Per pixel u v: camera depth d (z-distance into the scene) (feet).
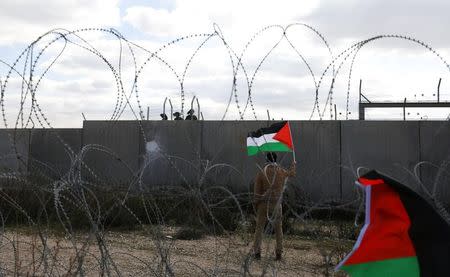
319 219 24.91
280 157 46.91
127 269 19.04
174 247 22.90
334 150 47.55
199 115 19.93
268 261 17.02
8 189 22.47
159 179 49.03
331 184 45.93
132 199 28.19
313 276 18.93
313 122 48.01
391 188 9.40
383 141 47.37
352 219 25.02
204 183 22.58
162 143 51.24
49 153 52.60
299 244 25.32
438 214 9.11
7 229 21.90
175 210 24.34
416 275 8.90
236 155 49.06
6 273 17.56
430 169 45.50
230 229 26.13
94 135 53.16
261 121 49.26
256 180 22.89
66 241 20.70
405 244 9.08
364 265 9.24
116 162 51.80
